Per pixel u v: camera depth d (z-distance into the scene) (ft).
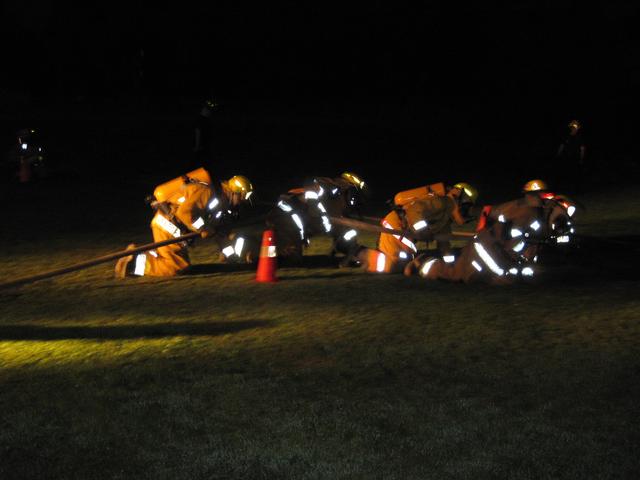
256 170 72.90
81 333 24.93
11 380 20.34
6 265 36.19
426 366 20.30
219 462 15.19
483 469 14.62
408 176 70.38
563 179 66.44
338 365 20.61
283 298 28.84
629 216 46.62
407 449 15.51
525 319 24.71
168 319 26.32
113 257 30.53
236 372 20.30
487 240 29.94
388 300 27.99
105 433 16.70
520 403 17.63
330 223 34.58
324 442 15.90
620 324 23.88
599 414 16.89
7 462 15.51
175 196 32.78
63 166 71.36
